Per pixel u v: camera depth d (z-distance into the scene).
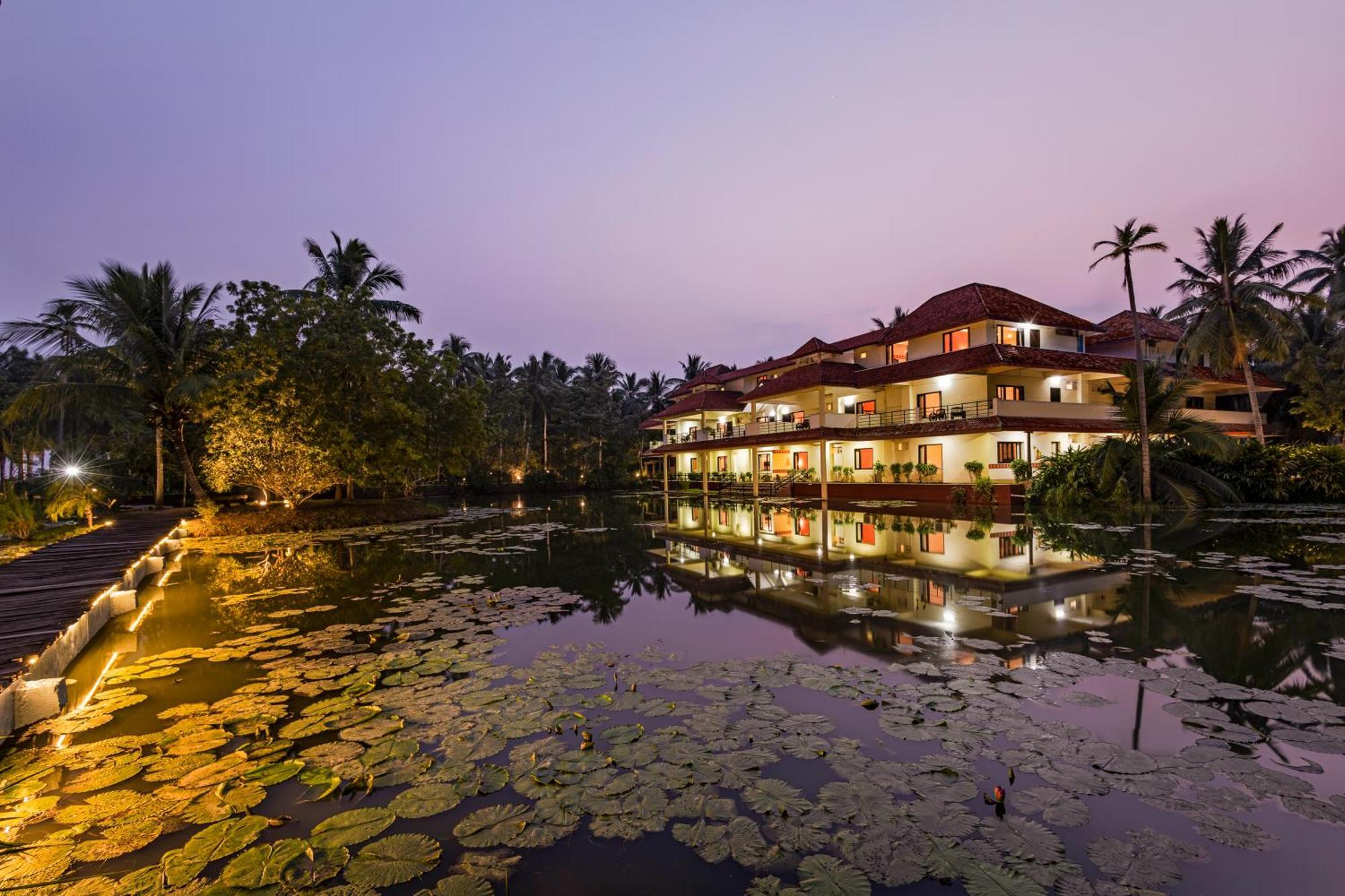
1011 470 24.84
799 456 36.22
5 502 18.88
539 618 8.71
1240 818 3.54
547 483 52.69
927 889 2.99
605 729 4.91
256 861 3.37
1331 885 2.98
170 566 14.36
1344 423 31.70
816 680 5.81
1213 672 5.88
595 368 69.81
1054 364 25.42
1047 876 3.06
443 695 5.74
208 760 4.61
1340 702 5.12
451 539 18.45
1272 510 20.42
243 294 22.73
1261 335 27.31
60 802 4.08
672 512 27.30
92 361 20.67
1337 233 36.91
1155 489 21.75
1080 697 5.27
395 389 23.98
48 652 6.30
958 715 4.95
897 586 10.10
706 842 3.41
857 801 3.75
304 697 5.81
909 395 29.80
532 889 3.08
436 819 3.74
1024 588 9.59
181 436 22.17
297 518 22.00
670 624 8.27
